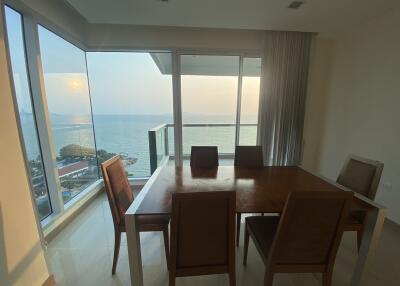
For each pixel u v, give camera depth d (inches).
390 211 90.9
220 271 47.1
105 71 122.8
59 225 85.9
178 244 43.6
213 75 130.4
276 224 61.9
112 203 60.9
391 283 60.1
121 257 71.0
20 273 52.2
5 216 49.3
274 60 120.0
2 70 50.4
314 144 140.6
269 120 127.0
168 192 58.9
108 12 91.5
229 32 120.2
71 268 66.3
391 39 89.5
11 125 52.5
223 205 40.9
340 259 69.6
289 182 67.1
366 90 103.0
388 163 92.0
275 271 47.9
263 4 84.7
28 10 70.9
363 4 84.7
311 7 87.2
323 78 132.9
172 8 88.0
